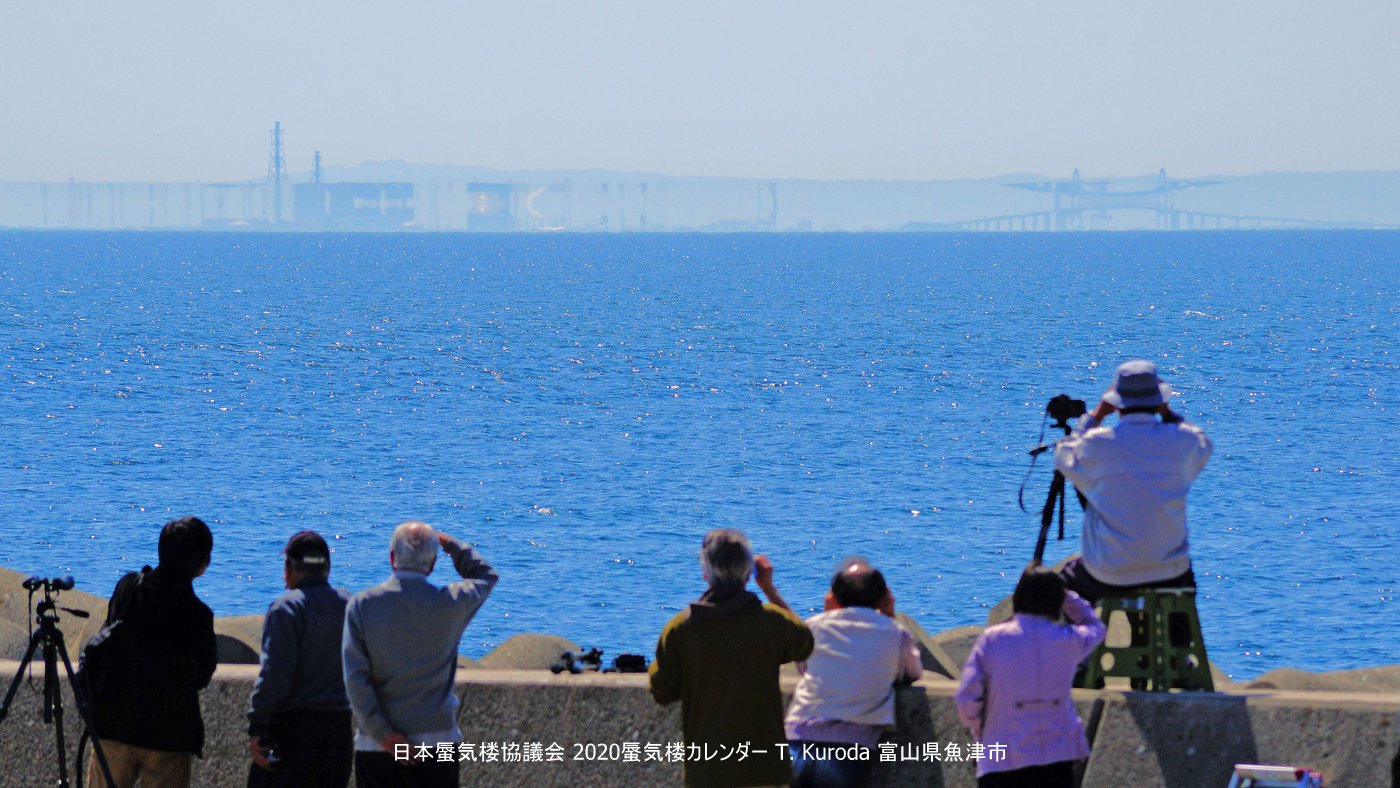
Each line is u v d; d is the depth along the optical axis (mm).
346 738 10148
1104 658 10195
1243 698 9508
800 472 62469
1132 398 10156
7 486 58312
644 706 10500
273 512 53594
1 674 11531
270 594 41438
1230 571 43875
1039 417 80812
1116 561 9969
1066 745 8969
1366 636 37031
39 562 46375
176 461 64812
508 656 13711
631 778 10484
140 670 10367
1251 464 63906
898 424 77938
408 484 59562
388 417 80625
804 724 9523
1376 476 60594
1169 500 9930
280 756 9906
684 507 54594
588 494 57250
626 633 37531
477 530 50625
